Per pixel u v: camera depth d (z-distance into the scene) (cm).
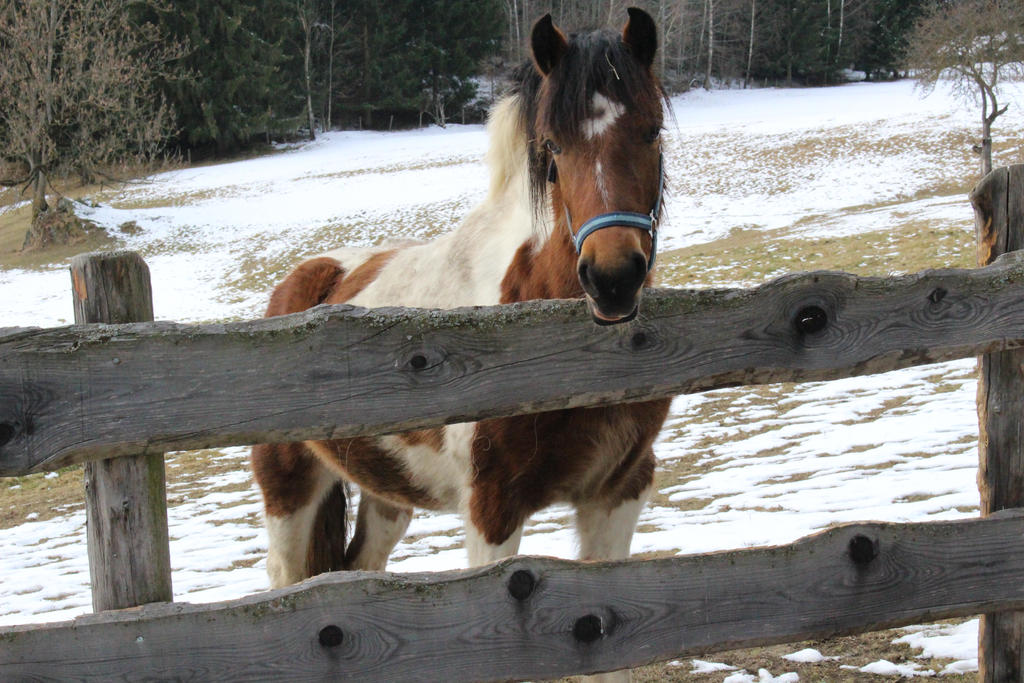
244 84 4238
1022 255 221
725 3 5488
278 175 3503
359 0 4966
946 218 1730
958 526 216
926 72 2400
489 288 296
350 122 5238
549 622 191
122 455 181
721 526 508
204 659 178
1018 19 2050
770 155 2820
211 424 181
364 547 406
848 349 211
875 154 2648
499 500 270
